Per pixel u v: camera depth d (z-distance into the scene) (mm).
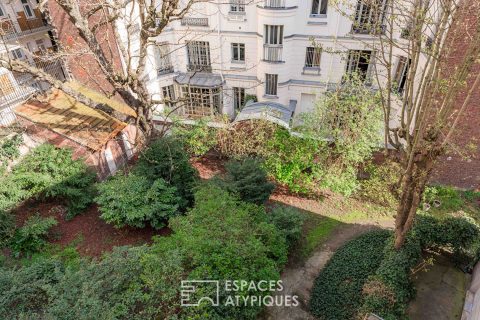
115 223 10617
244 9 16859
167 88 20188
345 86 13016
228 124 14281
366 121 11719
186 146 14172
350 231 11578
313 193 13391
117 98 16141
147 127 13141
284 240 9203
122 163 14672
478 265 9492
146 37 11219
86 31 10977
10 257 9695
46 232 10180
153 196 10312
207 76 19641
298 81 18375
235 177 11320
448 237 9695
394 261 8930
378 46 14898
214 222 8156
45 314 6324
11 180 10625
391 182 11633
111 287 6918
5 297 6918
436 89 6832
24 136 12773
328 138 12617
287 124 13531
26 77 15516
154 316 6590
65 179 11125
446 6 6309
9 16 15859
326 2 15680
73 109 14039
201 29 17984
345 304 8922
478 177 12727
